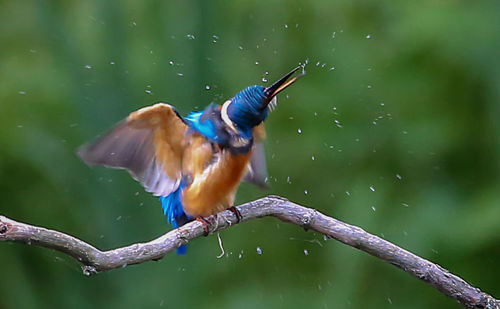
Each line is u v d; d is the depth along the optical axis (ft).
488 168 41.11
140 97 38.50
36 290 40.68
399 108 42.19
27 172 42.70
